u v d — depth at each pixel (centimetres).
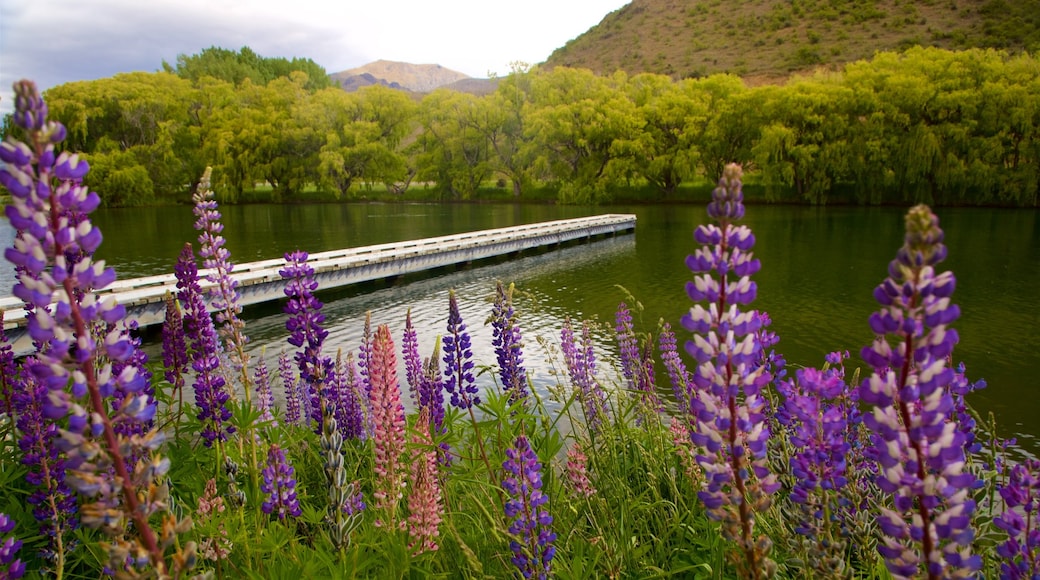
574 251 3916
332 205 7619
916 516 198
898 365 197
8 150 176
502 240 3669
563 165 7512
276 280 2480
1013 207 5469
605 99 7394
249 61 15438
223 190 7625
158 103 7575
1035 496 294
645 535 437
